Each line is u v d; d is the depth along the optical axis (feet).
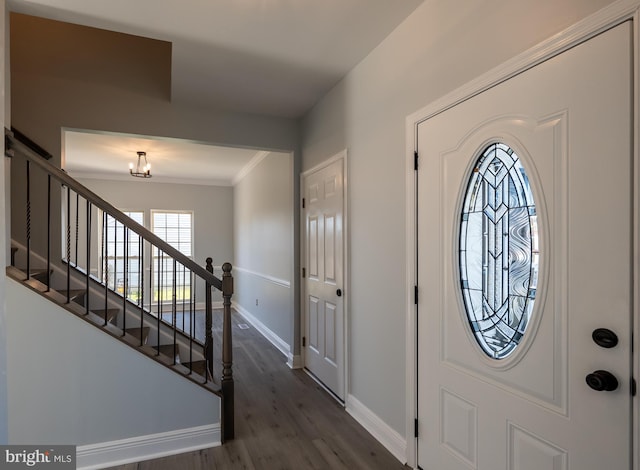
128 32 7.13
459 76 5.58
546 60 4.30
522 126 4.59
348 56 8.16
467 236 5.54
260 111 11.52
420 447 6.50
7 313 6.42
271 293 15.81
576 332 4.02
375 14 6.61
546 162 4.31
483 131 5.16
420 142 6.47
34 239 9.45
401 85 6.96
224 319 7.88
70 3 6.22
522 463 4.61
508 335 4.87
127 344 7.06
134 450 7.04
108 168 20.07
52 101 9.62
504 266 4.93
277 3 6.29
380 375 7.69
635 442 3.51
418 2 6.31
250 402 9.58
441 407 6.01
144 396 7.16
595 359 3.84
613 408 3.67
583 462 3.93
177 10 6.44
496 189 5.05
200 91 9.93
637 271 3.49
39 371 6.56
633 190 3.51
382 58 7.55
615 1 3.62
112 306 10.63
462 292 5.63
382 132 7.57
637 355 3.49
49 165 6.75
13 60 9.36
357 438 7.81
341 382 9.51
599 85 3.77
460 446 5.61
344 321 9.22
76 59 9.86
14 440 6.44
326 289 10.38
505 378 4.87
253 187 19.06
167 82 10.58
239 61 8.30
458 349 5.66
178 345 10.75
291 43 7.59
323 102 10.39
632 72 3.51
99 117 9.99
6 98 6.34
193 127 10.93
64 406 6.66
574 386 4.04
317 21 6.83
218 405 7.69
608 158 3.70
